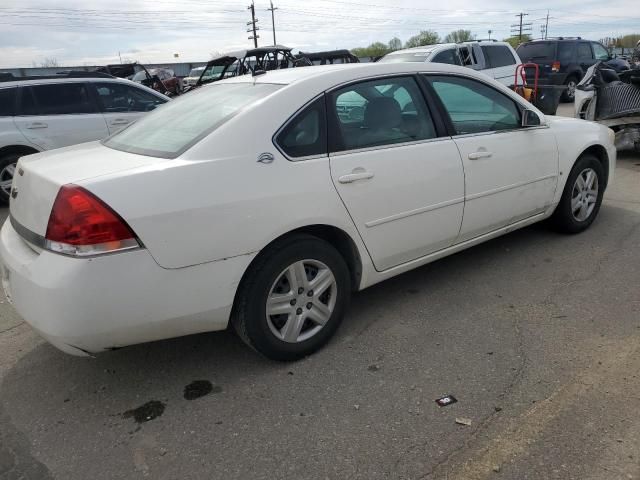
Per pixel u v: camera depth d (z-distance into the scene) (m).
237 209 2.65
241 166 2.71
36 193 2.60
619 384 2.69
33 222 2.59
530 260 4.36
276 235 2.79
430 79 3.64
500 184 3.92
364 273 3.29
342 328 3.43
